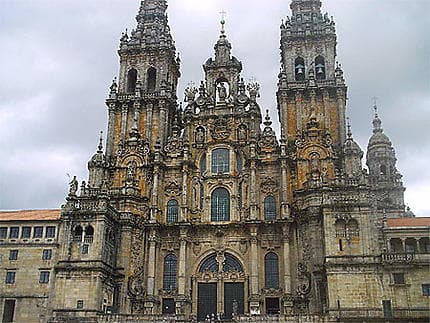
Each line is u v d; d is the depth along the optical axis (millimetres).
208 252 70875
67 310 61312
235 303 64250
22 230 65500
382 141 104562
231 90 78625
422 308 56594
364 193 62344
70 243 64125
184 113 78375
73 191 66812
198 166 75750
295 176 71812
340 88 75625
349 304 57656
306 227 67750
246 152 74938
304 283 65250
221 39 82250
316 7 84875
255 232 69250
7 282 63281
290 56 80250
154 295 68875
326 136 72500
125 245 69562
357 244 60062
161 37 85062
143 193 74250
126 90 82000
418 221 64688
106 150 77812
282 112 76062
